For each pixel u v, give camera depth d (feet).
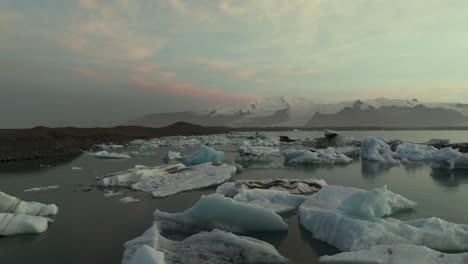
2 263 25.88
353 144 147.23
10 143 122.52
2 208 36.55
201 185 55.47
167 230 32.81
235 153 125.90
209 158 84.43
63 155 114.21
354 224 27.89
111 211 40.65
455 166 79.15
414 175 70.13
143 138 233.14
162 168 68.95
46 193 51.62
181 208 42.09
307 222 33.24
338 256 24.80
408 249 23.90
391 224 28.04
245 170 78.69
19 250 28.35
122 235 31.99
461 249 26.37
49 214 38.93
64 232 32.86
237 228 32.40
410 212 38.83
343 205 32.83
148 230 30.91
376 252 24.21
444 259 22.68
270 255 25.45
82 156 113.91
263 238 30.73
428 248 24.08
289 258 26.12
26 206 38.50
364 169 80.23
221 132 390.42
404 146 105.09
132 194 50.67
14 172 74.95
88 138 182.50
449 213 38.50
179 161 97.71
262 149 126.62
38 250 28.32
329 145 150.30
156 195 49.01
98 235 32.01
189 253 25.61
